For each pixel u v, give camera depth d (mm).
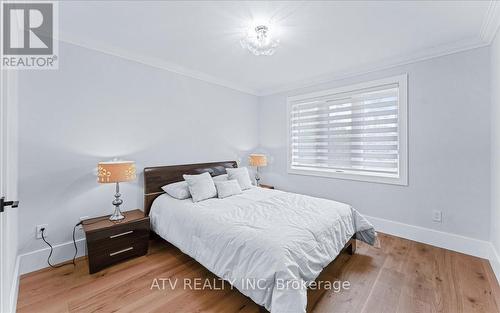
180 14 1880
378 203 2977
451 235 2439
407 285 1839
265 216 2000
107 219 2307
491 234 2176
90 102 2371
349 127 3285
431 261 2211
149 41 2363
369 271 2043
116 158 2564
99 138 2439
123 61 2609
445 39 2285
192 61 2904
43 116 2094
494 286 1815
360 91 3135
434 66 2510
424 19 1936
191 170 3207
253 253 1508
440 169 2496
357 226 2344
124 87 2621
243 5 1755
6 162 1388
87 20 1962
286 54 2670
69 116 2240
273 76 3488
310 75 3430
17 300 1654
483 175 2252
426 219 2605
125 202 2645
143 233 2359
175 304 1628
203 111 3480
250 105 4277
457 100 2377
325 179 3500
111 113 2523
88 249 1989
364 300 1665
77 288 1804
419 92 2611
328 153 3537
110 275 1990
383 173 2979
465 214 2359
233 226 1783
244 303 1646
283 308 1250
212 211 2160
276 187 4195
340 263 2184
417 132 2637
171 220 2342
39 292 1751
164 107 3000
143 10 1822
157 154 2936
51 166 2145
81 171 2322
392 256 2318
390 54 2654
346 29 2107
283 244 1470
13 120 1706
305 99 3746
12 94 1644
